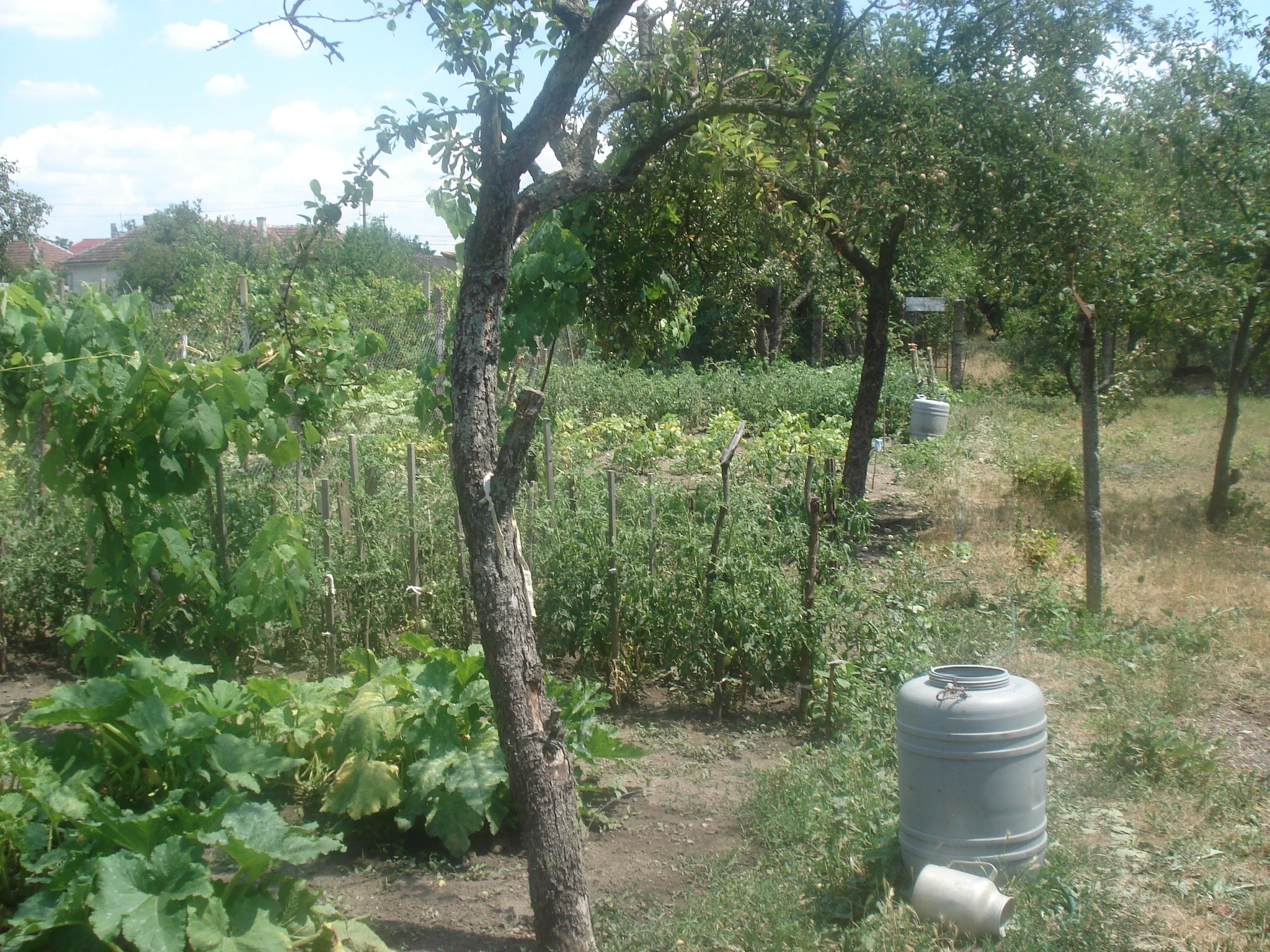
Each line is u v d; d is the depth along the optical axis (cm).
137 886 314
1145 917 375
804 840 439
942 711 385
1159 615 766
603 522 637
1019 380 2434
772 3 792
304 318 654
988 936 356
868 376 1052
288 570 562
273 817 354
